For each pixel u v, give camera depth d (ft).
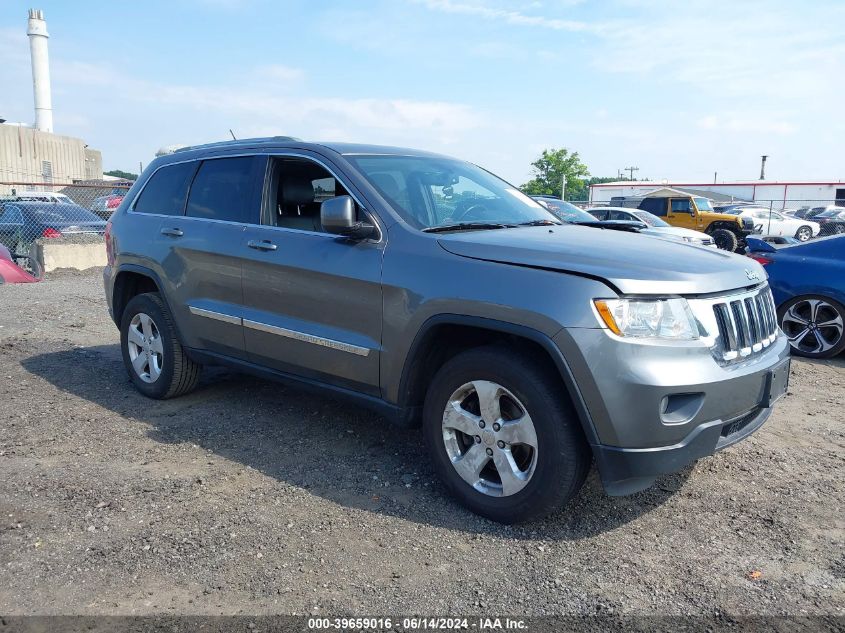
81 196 104.22
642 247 11.82
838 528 11.33
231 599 9.20
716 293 10.82
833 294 22.89
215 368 20.56
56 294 35.88
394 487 12.63
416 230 12.46
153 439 14.85
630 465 10.12
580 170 170.19
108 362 21.39
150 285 18.49
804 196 125.08
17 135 127.44
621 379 9.93
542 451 10.56
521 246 11.38
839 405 18.01
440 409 11.85
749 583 9.74
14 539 10.61
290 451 14.25
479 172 16.46
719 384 10.33
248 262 14.56
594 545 10.71
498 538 10.89
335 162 13.88
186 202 16.79
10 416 16.20
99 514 11.41
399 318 12.01
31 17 162.61
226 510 11.64
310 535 10.87
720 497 12.39
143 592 9.32
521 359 10.77
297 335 13.62
